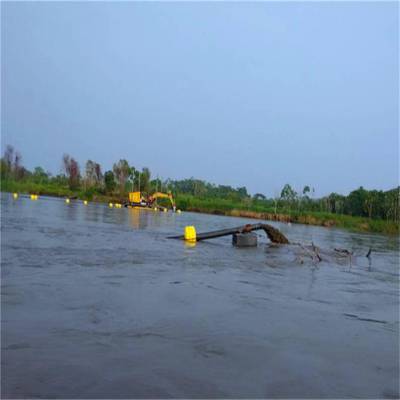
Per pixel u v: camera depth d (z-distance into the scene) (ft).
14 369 15.05
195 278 35.17
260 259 51.93
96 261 39.52
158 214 156.97
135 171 252.01
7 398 12.94
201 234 69.21
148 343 18.69
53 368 15.37
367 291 36.81
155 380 15.03
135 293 27.81
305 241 86.33
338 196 222.89
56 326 19.95
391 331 24.40
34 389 13.67
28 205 132.36
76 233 62.90
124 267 37.63
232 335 20.80
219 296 29.14
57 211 114.32
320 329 23.36
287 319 24.75
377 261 62.44
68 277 31.04
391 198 186.80
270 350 19.17
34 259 37.60
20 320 20.39
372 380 16.89
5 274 30.30
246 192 359.46
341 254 61.05
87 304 24.08
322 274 44.52
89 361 16.22
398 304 32.30
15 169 271.69
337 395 15.17
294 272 44.01
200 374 15.92
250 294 30.76
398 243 104.58
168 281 32.86
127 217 118.21
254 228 70.79
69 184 266.16
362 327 24.68
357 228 171.22
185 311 24.40
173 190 284.00
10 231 57.57
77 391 13.76
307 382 16.06
